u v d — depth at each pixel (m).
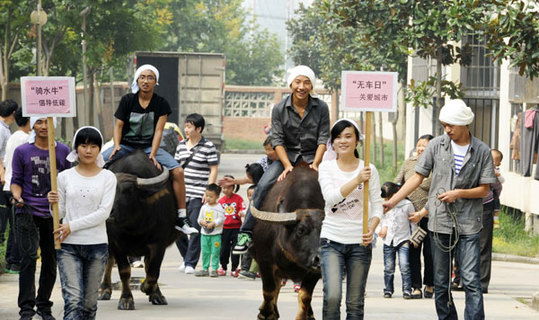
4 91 36.34
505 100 25.17
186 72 45.22
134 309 12.59
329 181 9.18
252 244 10.88
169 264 18.78
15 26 36.28
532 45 16.70
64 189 9.58
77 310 9.38
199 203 16.75
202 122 16.73
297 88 10.79
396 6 23.88
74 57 42.66
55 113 9.90
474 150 10.34
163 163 13.05
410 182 10.52
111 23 40.66
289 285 16.16
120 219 11.62
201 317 11.95
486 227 14.70
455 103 10.33
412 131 34.47
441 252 10.39
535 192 22.52
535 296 13.56
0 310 12.12
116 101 65.94
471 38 28.06
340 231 9.12
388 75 9.49
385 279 14.41
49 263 11.13
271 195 10.59
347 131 9.20
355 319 9.18
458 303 13.75
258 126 75.94
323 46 47.25
